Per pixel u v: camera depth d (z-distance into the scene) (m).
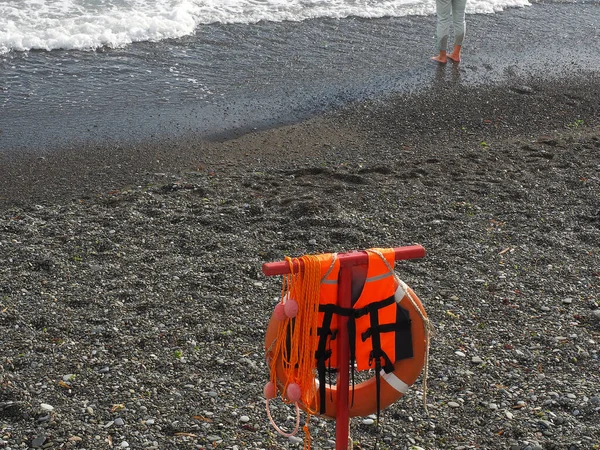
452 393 4.24
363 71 11.38
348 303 3.05
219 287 5.39
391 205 6.90
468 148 8.57
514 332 4.88
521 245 6.13
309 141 8.80
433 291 5.38
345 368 3.12
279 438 3.85
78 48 11.80
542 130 9.27
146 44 12.12
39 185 7.52
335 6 14.45
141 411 3.99
